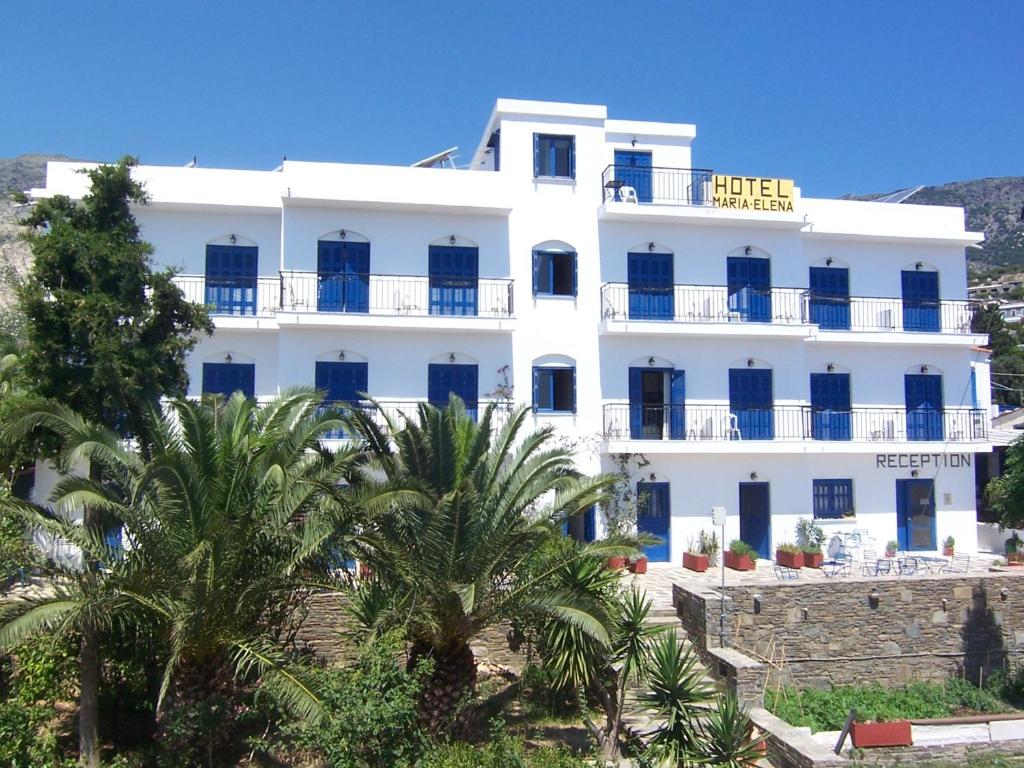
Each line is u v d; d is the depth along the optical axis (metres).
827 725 16.98
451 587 13.30
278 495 13.70
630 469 25.62
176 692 13.48
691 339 26.48
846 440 27.56
